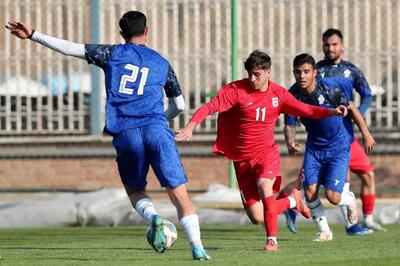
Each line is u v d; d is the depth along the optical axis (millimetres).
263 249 28062
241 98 27422
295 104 27609
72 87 50656
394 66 49656
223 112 28016
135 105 23438
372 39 49750
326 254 26203
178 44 50062
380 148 49156
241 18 49844
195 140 49844
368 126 49562
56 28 50375
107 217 44188
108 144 50281
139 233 38500
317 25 49844
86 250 28922
